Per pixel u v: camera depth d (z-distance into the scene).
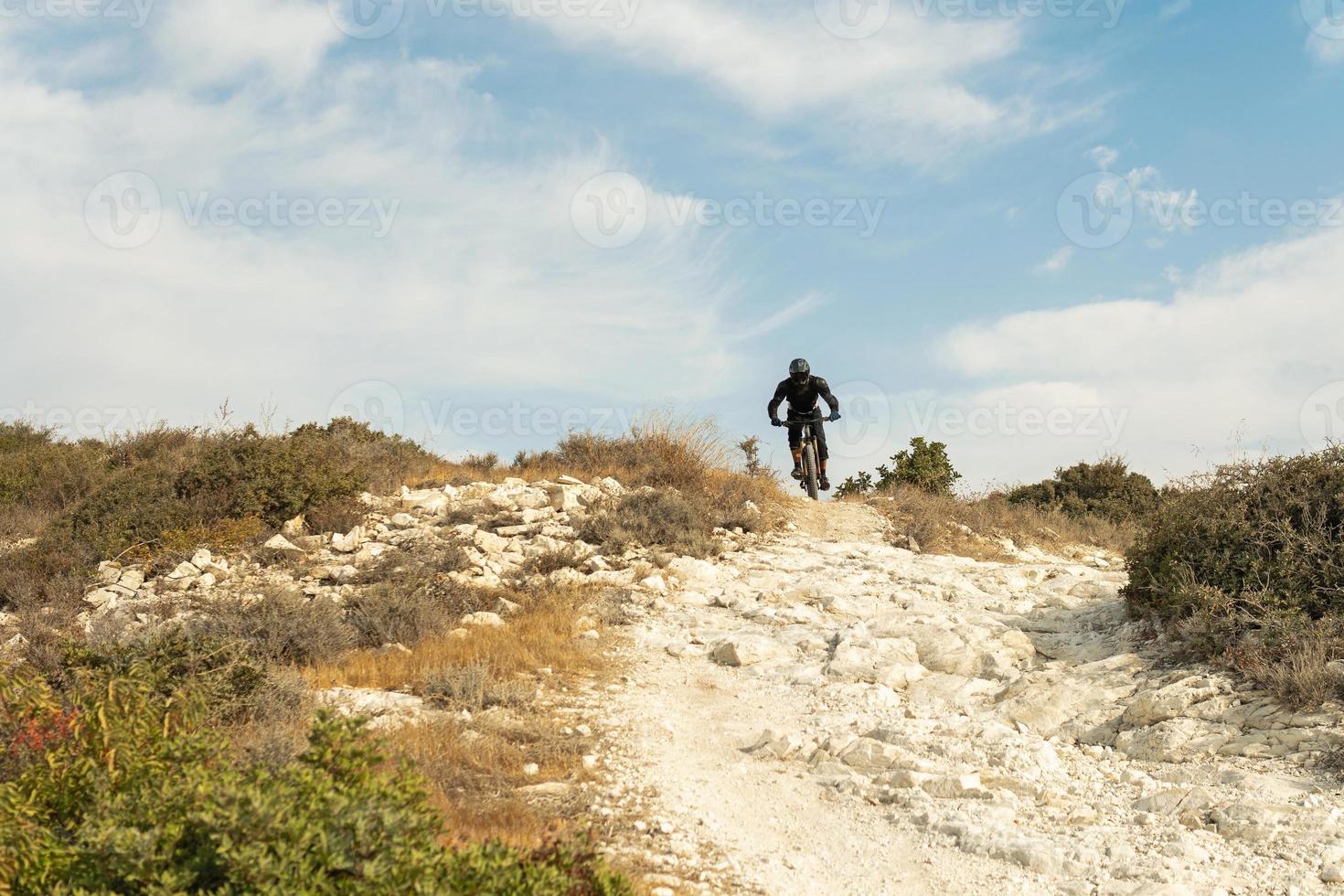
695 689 8.46
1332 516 8.07
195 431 17.56
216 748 4.41
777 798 6.29
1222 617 7.68
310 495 13.52
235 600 9.86
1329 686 6.57
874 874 5.27
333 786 3.68
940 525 15.59
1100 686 7.69
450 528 13.19
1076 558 14.90
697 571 12.12
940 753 6.86
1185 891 4.74
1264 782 5.82
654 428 17.78
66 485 15.04
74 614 10.20
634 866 5.04
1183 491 9.12
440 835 4.69
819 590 11.23
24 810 3.94
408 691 7.79
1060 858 5.25
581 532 13.30
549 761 6.48
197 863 3.26
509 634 9.27
